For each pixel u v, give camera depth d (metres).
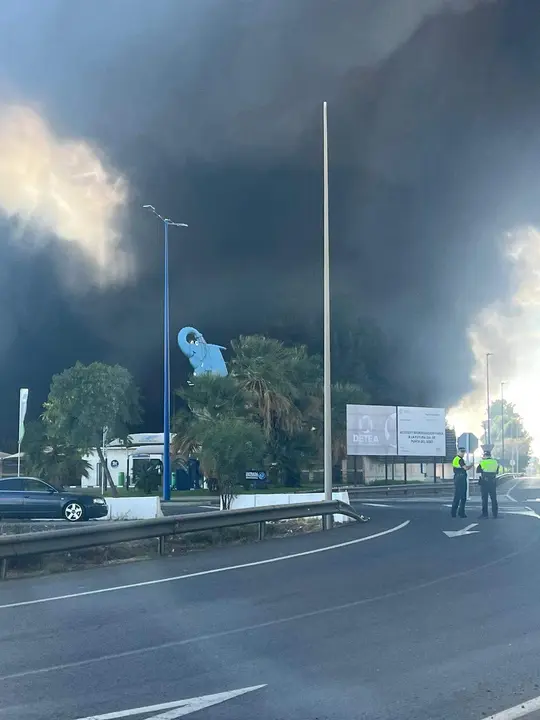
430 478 64.31
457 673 6.91
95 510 25.16
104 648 7.97
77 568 14.89
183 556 15.38
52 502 24.75
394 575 12.39
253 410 46.38
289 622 9.09
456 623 8.92
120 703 6.16
